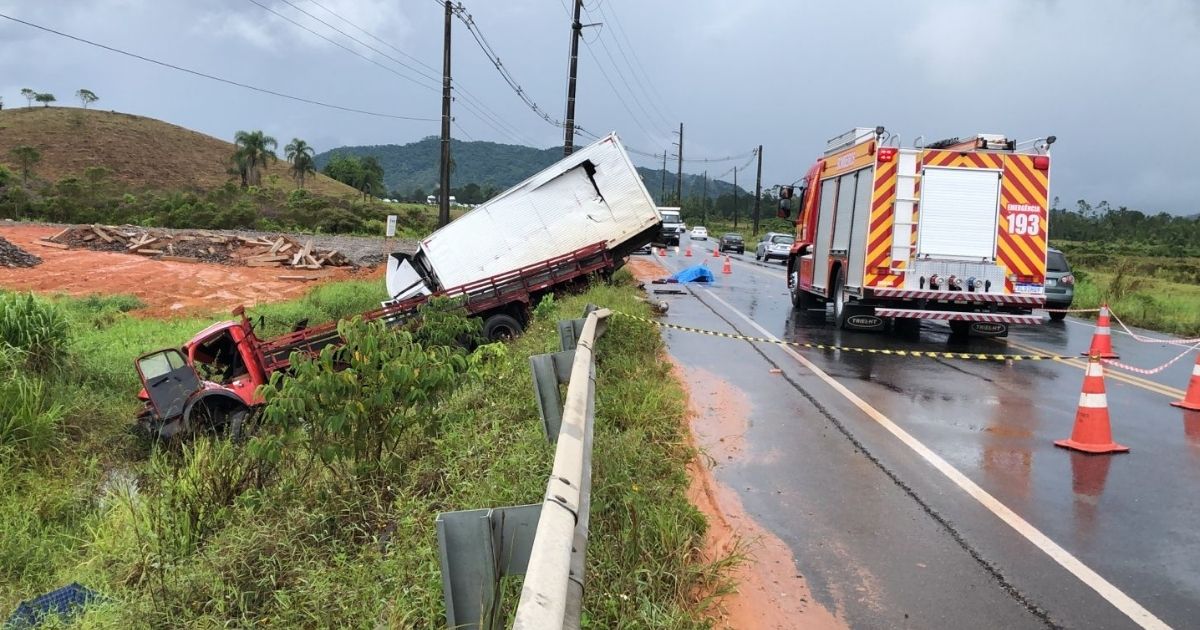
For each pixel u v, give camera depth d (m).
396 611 3.40
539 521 2.32
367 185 130.75
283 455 6.00
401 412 5.35
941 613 3.93
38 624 4.53
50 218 53.47
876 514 5.21
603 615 3.29
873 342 12.88
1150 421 7.84
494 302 15.35
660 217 17.17
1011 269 12.06
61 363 10.90
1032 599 4.08
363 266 32.66
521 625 1.68
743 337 10.61
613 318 9.75
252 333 10.95
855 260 13.02
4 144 119.19
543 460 4.92
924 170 12.02
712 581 4.01
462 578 2.51
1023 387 9.35
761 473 6.02
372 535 4.53
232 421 9.77
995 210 12.03
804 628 3.76
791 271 18.62
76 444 9.21
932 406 8.29
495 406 6.75
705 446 6.67
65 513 7.48
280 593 3.88
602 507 4.08
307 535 4.56
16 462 8.27
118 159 123.25
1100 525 5.07
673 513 4.35
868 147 12.50
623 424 6.24
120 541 5.68
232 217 54.75
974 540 4.81
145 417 9.77
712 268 32.94
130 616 4.05
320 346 11.60
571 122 31.84
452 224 16.36
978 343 13.22
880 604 4.01
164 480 6.40
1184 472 6.18
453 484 4.90
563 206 16.88
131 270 26.89
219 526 5.23
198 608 4.03
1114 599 4.09
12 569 5.96
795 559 4.52
